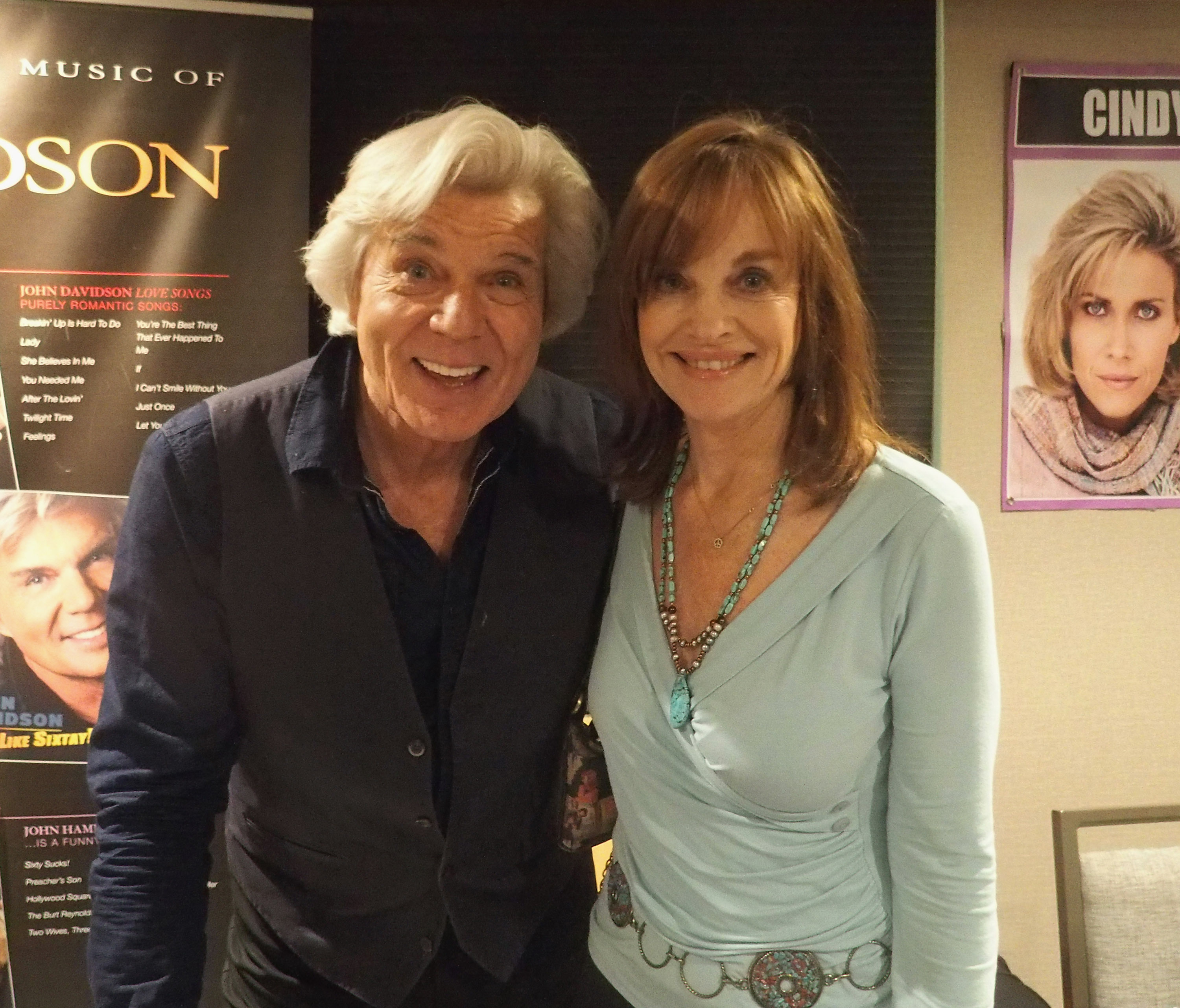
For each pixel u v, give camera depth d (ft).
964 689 4.28
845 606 4.36
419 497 4.91
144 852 4.81
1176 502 8.99
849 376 4.49
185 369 7.73
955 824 4.35
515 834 5.14
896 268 8.35
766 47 8.20
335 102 8.25
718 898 4.57
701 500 4.79
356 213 4.54
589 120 8.27
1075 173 8.63
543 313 5.04
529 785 5.11
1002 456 8.88
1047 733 9.14
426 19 8.21
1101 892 7.03
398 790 4.84
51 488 7.71
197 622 4.83
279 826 5.12
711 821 4.53
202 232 7.66
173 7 7.50
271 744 4.96
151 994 4.71
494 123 4.48
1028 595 9.03
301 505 4.73
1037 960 9.31
